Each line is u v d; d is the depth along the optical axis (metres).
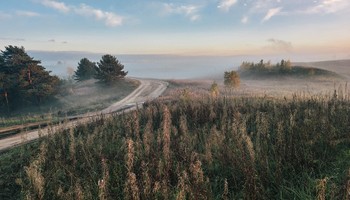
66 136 20.95
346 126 13.32
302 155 11.06
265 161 10.91
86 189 11.02
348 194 7.57
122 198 10.62
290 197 9.34
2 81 57.41
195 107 24.22
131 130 19.44
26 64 60.81
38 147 18.70
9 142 25.19
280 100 25.03
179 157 12.97
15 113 59.81
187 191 9.34
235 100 28.02
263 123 15.07
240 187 10.45
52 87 65.12
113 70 78.25
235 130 14.41
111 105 55.62
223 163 11.95
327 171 10.26
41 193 11.38
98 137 19.11
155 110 25.72
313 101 21.14
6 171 16.05
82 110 51.44
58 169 14.03
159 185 9.94
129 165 11.92
